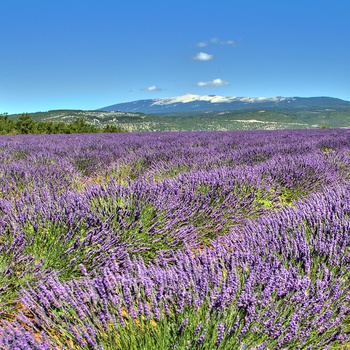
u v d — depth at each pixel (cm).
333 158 654
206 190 400
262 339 161
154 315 170
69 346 155
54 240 273
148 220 315
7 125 3064
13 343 139
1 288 219
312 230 275
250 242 256
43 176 501
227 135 1579
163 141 1170
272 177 502
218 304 169
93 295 173
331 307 175
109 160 729
